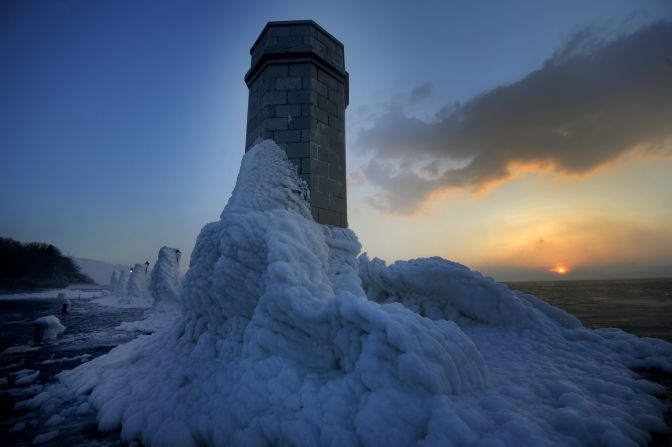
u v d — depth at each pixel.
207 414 2.60
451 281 5.55
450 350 2.55
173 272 14.17
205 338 3.88
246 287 3.74
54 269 70.50
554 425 2.11
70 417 3.12
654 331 9.65
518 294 5.53
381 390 2.20
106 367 4.11
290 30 6.13
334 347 2.84
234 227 4.02
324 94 6.06
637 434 2.10
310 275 3.48
